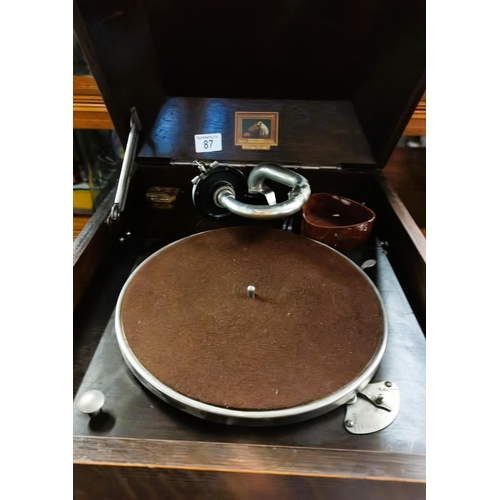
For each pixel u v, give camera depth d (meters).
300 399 0.64
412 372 0.74
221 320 0.78
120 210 1.01
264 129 1.19
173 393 0.65
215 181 1.05
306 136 1.19
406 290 0.93
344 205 1.13
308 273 0.91
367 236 1.04
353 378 0.68
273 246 1.00
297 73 1.11
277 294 0.85
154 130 1.20
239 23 0.99
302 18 0.97
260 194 1.10
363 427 0.64
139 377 0.69
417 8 0.83
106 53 0.91
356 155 1.19
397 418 0.66
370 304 0.83
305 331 0.76
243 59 1.08
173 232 1.13
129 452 0.56
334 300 0.83
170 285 0.87
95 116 1.39
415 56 0.87
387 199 1.09
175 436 0.63
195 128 1.19
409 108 0.96
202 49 1.06
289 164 1.20
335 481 0.54
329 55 1.06
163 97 1.18
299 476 0.54
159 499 0.60
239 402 0.63
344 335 0.75
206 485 0.57
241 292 0.85
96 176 1.62
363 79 1.11
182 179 1.26
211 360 0.70
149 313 0.80
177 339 0.74
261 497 0.58
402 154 1.57
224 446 0.57
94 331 0.81
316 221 1.14
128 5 0.92
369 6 0.93
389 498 0.56
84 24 0.82
